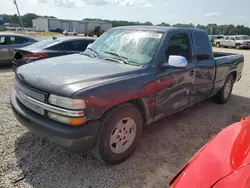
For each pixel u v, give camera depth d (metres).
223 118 4.71
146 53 3.31
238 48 26.77
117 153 2.85
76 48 7.57
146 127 4.05
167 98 3.42
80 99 2.32
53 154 3.04
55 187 2.46
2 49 9.30
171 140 3.64
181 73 3.61
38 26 78.25
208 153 1.86
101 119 2.57
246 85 8.00
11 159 2.88
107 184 2.55
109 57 3.49
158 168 2.89
